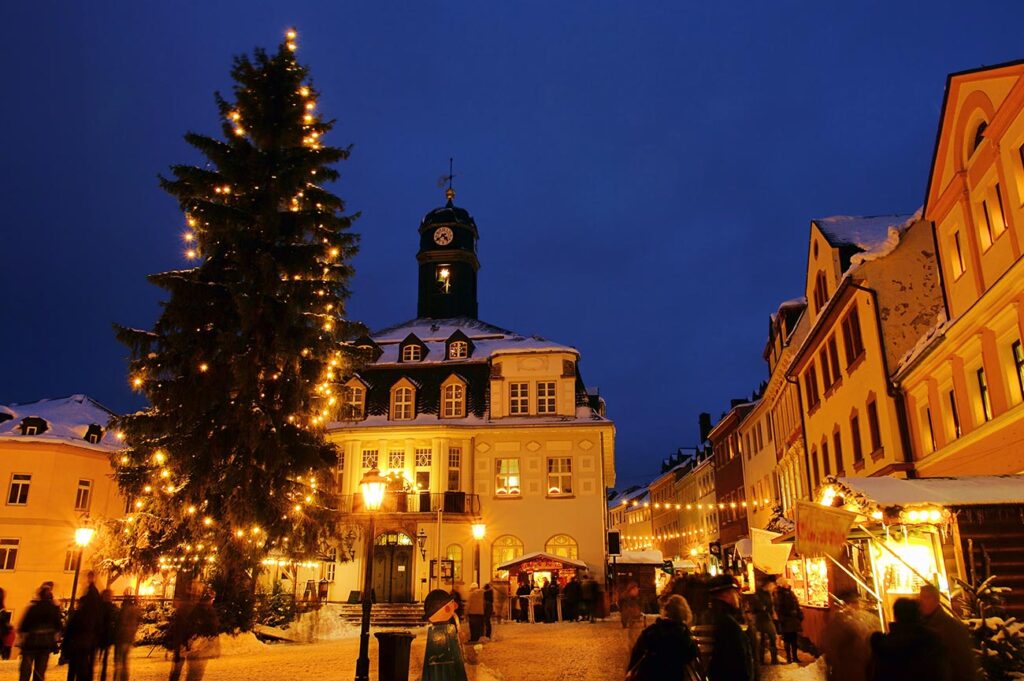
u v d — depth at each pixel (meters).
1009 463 15.95
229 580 22.34
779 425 42.75
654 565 41.44
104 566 22.78
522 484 40.00
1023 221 15.05
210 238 25.27
